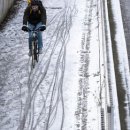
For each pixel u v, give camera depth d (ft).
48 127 66.39
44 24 85.71
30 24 87.10
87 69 84.53
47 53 93.25
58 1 133.80
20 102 73.92
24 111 71.20
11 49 96.73
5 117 69.92
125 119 66.80
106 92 64.90
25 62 89.61
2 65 88.33
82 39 100.37
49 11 123.75
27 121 68.44
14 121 68.69
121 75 81.00
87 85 78.02
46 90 77.46
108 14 115.85
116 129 62.64
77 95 74.74
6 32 107.65
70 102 72.90
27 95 76.02
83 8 125.49
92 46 95.91
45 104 72.74
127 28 106.73
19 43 100.37
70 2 132.26
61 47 96.37
